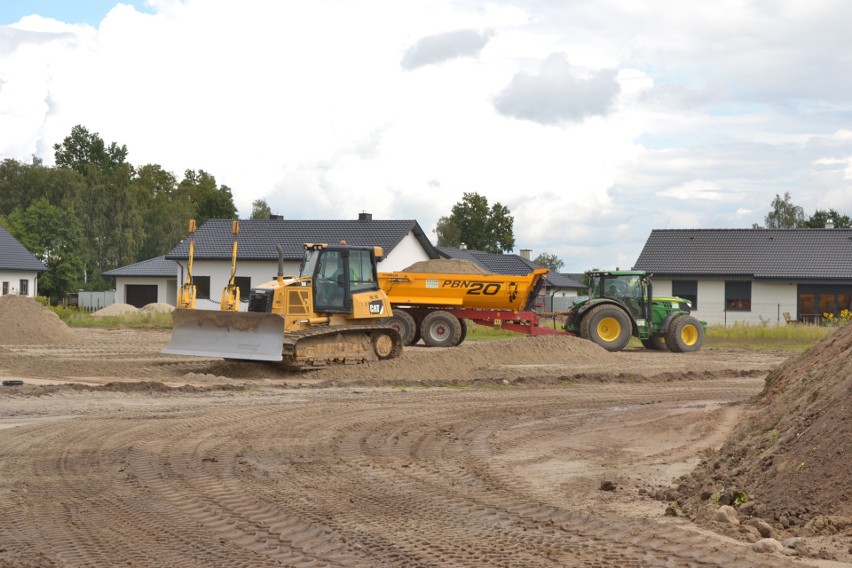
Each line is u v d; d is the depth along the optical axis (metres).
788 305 47.44
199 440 12.31
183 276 48.72
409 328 30.11
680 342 30.31
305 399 17.03
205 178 105.25
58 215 70.88
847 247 48.19
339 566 6.63
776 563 6.72
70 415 14.57
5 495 8.95
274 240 48.69
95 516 8.14
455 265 39.75
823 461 8.38
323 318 21.31
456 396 17.97
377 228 48.69
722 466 9.89
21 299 29.91
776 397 13.14
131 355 25.56
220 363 22.41
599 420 14.98
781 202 91.75
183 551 7.03
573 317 30.66
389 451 11.89
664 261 49.84
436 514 8.33
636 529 7.75
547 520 8.12
